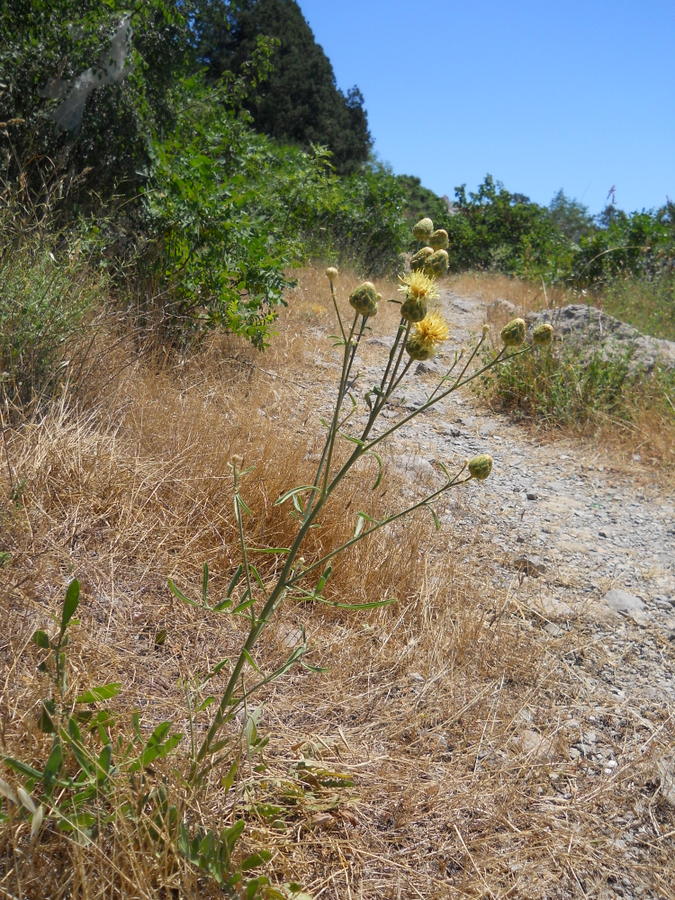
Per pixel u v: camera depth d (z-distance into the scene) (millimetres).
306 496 3223
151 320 4727
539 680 2750
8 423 3021
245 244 5543
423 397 6367
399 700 2457
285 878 1720
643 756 2451
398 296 9969
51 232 4234
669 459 5395
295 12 25359
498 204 17047
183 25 6164
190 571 2760
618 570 3867
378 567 3086
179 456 3254
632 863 2043
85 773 1513
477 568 3561
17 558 2383
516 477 5047
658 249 12234
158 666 2291
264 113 25016
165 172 5418
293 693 2367
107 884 1425
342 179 14914
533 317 7672
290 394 5367
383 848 1908
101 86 5051
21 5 4867
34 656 2020
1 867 1462
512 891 1869
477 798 2098
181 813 1611
